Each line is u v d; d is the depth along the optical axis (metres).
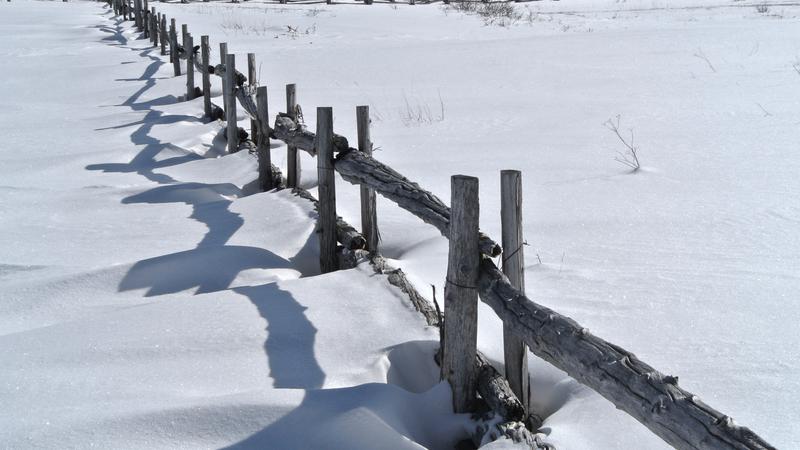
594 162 7.12
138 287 4.66
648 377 2.42
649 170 6.62
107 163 8.19
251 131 8.59
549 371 3.52
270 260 5.07
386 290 4.32
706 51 14.62
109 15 28.70
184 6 31.94
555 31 21.78
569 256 4.81
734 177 6.27
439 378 3.59
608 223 5.36
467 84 12.48
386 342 3.75
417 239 5.48
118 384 3.38
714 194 5.85
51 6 33.88
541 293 4.27
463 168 7.20
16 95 12.99
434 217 3.86
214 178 7.71
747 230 5.04
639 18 25.80
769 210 5.38
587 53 15.34
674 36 17.06
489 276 3.20
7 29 23.12
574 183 6.43
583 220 5.46
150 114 10.86
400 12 30.27
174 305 4.18
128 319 4.02
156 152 8.55
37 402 3.23
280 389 3.23
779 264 4.45
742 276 4.30
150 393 3.29
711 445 2.14
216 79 13.36
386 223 5.82
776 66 12.31
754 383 3.18
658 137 7.95
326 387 3.40
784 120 8.31
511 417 3.11
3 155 8.57
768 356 3.39
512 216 3.18
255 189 7.30
